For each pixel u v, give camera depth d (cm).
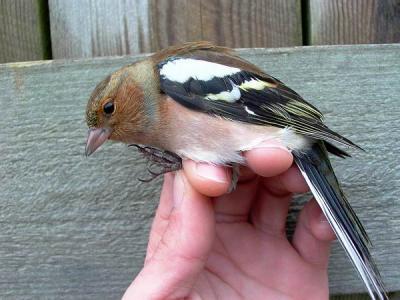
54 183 23
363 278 20
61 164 23
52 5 23
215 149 21
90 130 22
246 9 23
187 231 19
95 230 23
